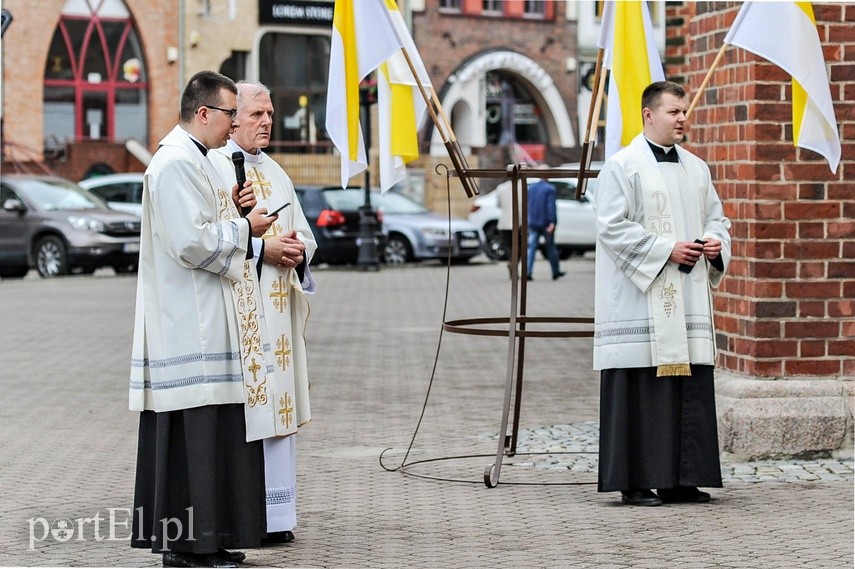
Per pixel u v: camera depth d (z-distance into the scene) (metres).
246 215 8.04
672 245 9.66
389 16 10.70
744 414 11.12
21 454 11.45
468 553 8.16
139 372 7.86
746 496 9.90
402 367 17.11
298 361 8.84
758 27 10.54
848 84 11.22
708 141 11.97
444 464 11.16
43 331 20.98
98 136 48.31
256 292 8.09
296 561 8.00
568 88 56.28
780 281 11.25
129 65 48.72
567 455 11.60
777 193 11.23
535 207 30.69
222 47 50.06
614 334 9.76
